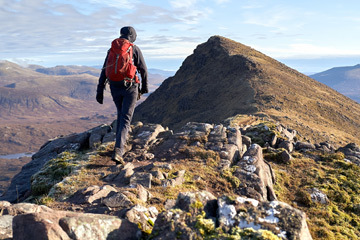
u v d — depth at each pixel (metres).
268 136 11.41
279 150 10.27
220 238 3.04
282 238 3.09
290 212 3.46
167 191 6.13
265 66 159.62
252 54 186.00
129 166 7.43
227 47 196.75
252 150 8.31
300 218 3.37
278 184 8.23
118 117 7.52
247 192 6.69
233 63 168.50
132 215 4.12
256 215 3.41
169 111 170.88
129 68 6.50
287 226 3.27
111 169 7.36
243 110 109.31
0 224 3.57
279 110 105.06
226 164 7.88
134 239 3.51
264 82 137.25
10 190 9.66
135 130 10.50
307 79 166.62
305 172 9.09
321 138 80.06
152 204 5.33
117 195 5.07
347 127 110.06
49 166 8.84
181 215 3.38
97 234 3.26
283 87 133.50
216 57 190.50
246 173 7.35
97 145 9.94
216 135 9.39
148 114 189.62
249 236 3.07
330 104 127.75
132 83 6.84
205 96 153.12
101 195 5.57
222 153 8.31
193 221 3.32
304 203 7.62
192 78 192.12
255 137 11.52
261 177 7.34
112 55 6.48
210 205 3.70
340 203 7.66
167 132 10.30
